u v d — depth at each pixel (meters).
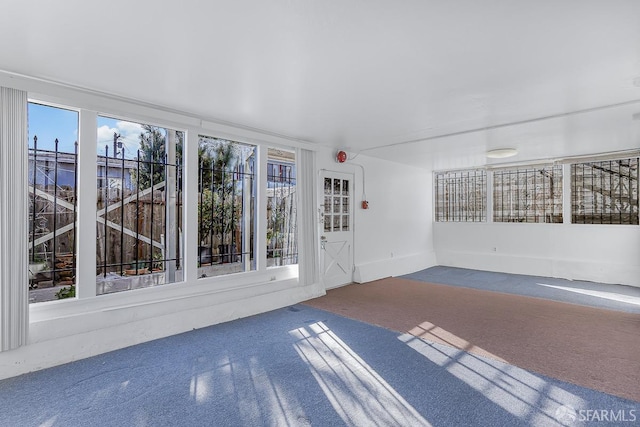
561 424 2.09
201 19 1.98
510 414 2.20
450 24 2.04
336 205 5.92
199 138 4.15
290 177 5.48
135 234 3.66
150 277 3.76
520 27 2.07
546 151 6.07
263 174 4.73
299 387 2.55
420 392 2.47
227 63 2.58
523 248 7.30
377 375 2.73
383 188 6.99
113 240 3.51
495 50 2.37
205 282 4.05
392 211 7.23
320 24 2.05
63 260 3.22
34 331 2.84
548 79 2.88
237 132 4.30
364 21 2.01
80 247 3.15
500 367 2.86
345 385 2.58
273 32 2.13
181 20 1.99
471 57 2.48
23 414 2.22
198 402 2.36
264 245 4.73
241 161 4.59
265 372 2.79
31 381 2.64
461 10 1.90
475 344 3.37
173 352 3.18
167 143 3.88
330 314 4.39
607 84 2.98
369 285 6.11
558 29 2.09
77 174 3.18
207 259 4.24
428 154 6.36
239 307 4.23
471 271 7.61
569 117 3.95
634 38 2.19
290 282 4.94
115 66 2.63
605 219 6.36
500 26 2.06
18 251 2.73
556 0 1.80
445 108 3.67
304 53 2.42
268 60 2.53
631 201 6.10
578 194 6.65
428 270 7.76
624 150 5.97
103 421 2.15
